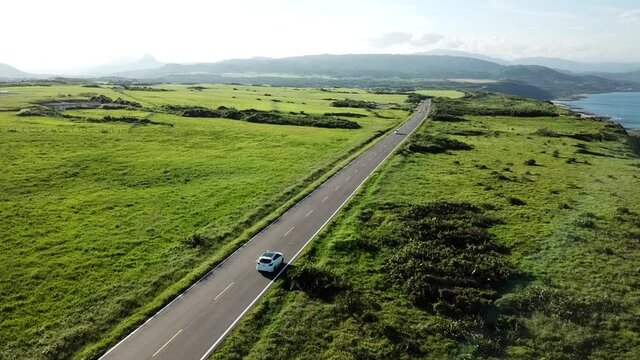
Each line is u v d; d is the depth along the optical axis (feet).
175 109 542.57
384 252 189.26
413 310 150.30
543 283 164.35
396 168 317.01
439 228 208.23
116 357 126.62
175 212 231.91
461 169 320.09
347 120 520.83
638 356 127.95
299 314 145.59
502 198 254.88
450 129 490.90
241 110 550.77
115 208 233.35
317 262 180.65
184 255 186.80
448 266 175.11
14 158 301.22
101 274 170.09
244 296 156.56
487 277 167.63
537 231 208.33
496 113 637.30
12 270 170.09
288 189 269.03
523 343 134.10
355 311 147.84
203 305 151.64
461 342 134.62
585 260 180.45
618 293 157.28
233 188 270.05
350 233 203.10
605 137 484.74
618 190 276.00
